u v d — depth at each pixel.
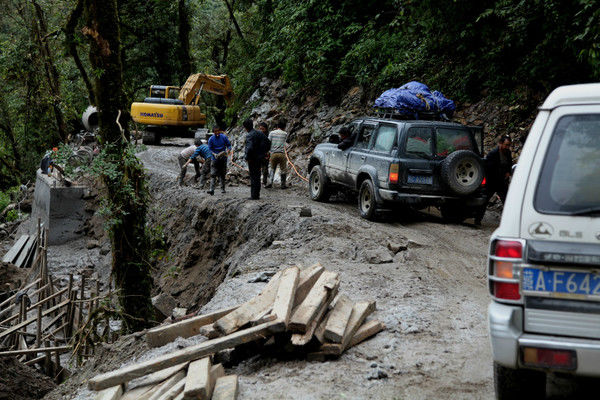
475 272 8.88
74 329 15.04
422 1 17.39
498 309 3.66
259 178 15.46
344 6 23.12
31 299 19.66
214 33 44.69
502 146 12.34
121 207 12.80
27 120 35.84
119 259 13.20
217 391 4.48
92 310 13.38
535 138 3.78
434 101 13.19
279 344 5.37
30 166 42.53
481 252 10.26
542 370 3.56
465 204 12.05
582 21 12.51
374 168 12.45
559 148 3.70
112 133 13.17
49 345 14.77
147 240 13.72
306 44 23.67
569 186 3.62
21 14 32.44
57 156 13.47
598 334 3.47
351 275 8.25
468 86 17.92
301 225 11.73
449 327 6.09
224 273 13.67
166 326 6.14
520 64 16.03
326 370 5.04
